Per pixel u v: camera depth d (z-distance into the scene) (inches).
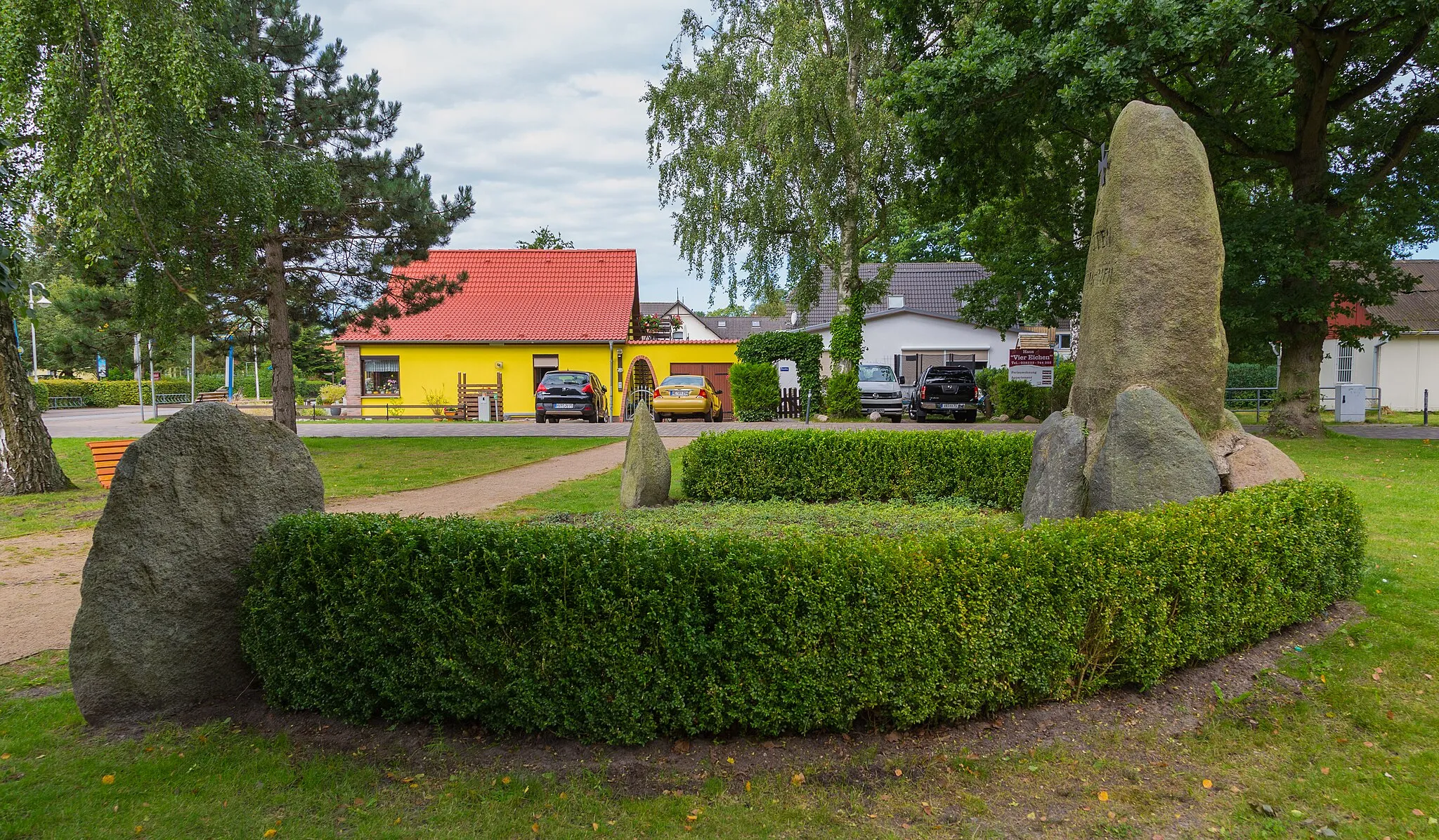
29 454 470.3
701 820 119.6
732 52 913.5
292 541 156.6
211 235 542.6
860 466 351.9
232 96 498.6
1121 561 156.1
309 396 1971.0
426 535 151.6
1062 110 539.2
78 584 261.1
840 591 140.9
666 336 1638.8
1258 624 178.2
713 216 919.0
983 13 603.8
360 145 626.5
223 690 162.6
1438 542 273.3
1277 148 679.7
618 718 139.0
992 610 145.4
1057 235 792.9
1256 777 131.4
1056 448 244.1
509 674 141.1
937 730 145.3
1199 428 242.5
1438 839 113.3
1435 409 1123.9
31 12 330.3
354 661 149.6
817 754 137.9
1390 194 642.8
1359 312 1120.2
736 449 360.5
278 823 119.5
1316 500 201.6
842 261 995.9
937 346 1389.0
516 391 1237.1
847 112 852.0
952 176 669.3
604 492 414.9
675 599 139.4
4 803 124.0
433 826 118.6
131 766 135.3
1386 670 167.3
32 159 369.1
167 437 156.6
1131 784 129.4
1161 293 244.5
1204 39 464.1
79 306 730.8
